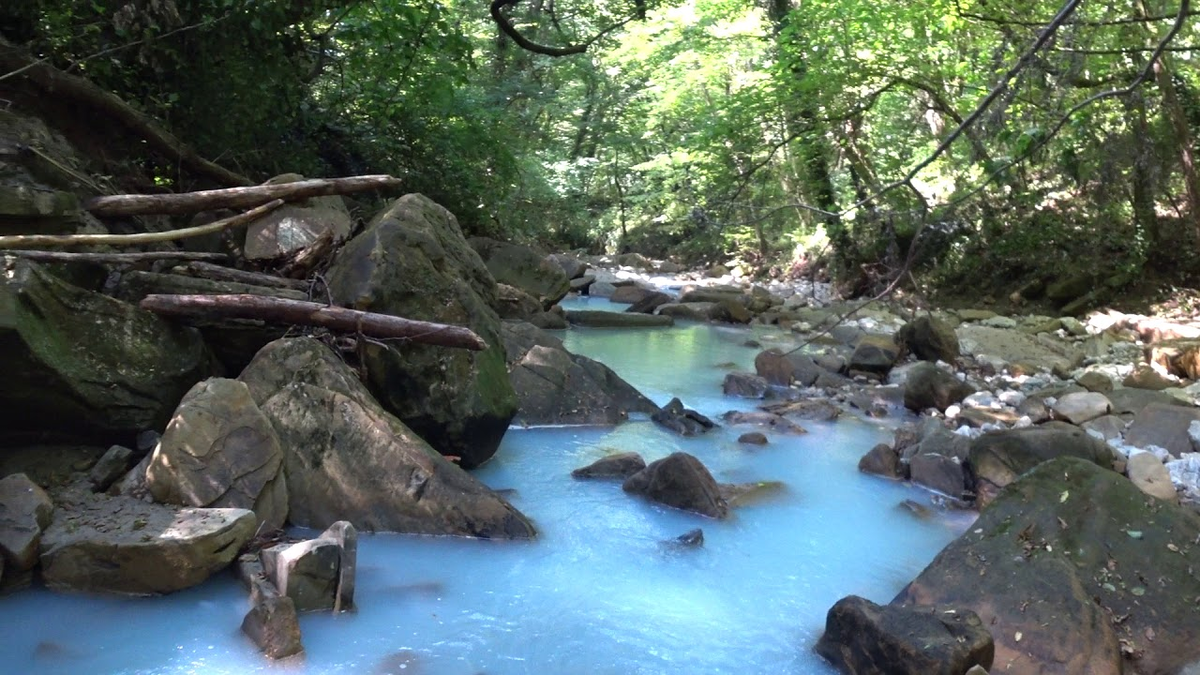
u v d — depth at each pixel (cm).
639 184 2719
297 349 547
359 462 515
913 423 828
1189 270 1487
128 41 797
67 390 478
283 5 882
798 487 636
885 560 519
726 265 2364
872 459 677
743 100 1469
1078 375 1019
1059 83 454
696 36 2062
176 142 809
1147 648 394
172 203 641
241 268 673
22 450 486
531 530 513
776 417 805
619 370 1000
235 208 690
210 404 480
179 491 460
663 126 2580
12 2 716
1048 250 1545
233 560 438
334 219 704
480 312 663
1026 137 435
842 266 1795
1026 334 1215
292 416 524
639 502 586
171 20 793
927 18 1252
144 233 623
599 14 1891
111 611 402
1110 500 464
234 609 409
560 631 416
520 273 1303
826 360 1042
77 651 371
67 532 421
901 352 1081
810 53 1386
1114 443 716
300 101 1085
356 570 458
